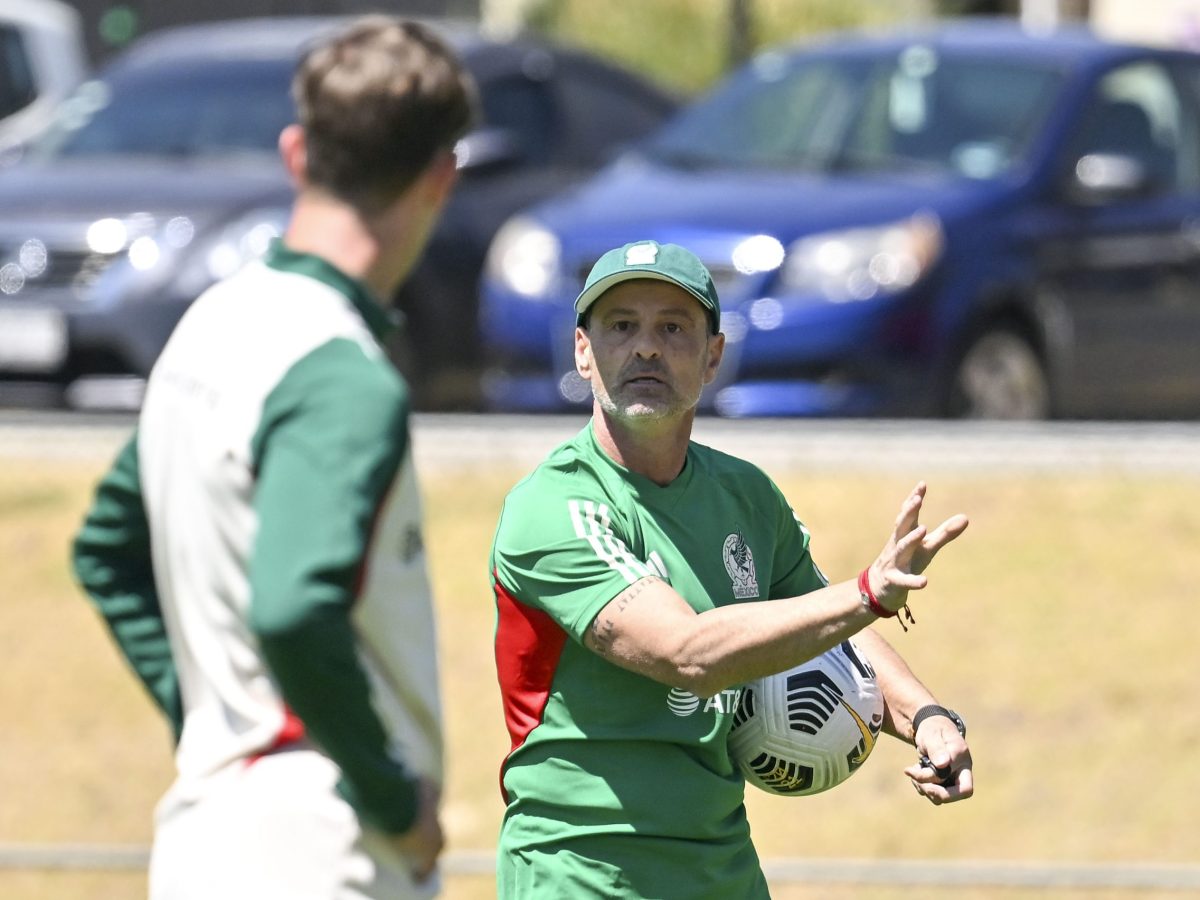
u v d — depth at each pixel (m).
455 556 29.94
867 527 29.80
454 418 35.94
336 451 10.48
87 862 24.03
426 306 39.88
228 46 44.53
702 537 13.66
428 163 11.38
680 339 13.36
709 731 13.52
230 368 10.89
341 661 10.25
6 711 27.70
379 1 87.06
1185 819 24.47
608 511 13.39
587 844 13.52
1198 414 39.44
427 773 11.24
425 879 11.28
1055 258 36.34
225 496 10.80
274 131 41.34
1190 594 28.75
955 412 35.12
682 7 95.00
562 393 36.75
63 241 37.38
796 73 40.53
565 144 44.25
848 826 24.92
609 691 13.41
